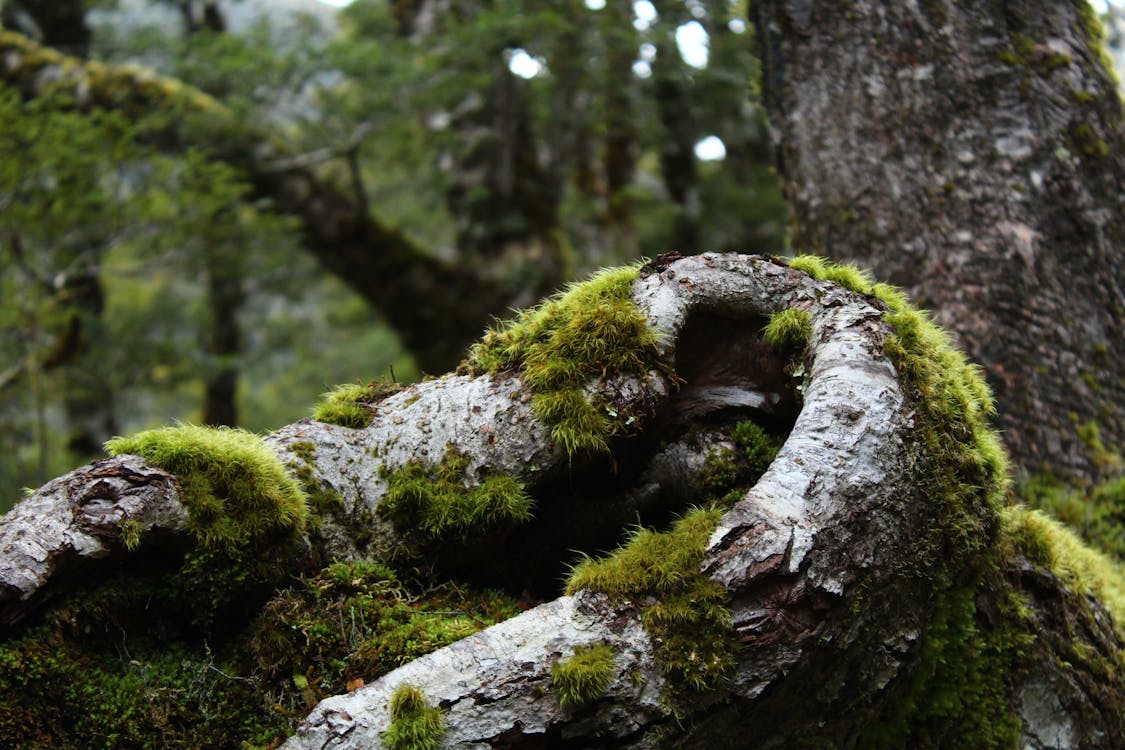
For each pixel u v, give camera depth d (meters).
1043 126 3.73
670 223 11.10
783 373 2.50
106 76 9.54
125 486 2.05
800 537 2.02
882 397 2.23
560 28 8.77
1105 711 2.63
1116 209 3.80
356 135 9.48
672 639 1.95
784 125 4.16
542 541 2.48
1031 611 2.54
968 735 2.41
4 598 1.92
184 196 8.32
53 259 8.84
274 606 2.19
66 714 1.98
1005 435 3.55
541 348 2.40
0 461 9.09
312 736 1.83
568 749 1.90
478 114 10.54
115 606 2.09
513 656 1.91
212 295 12.59
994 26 3.78
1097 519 3.44
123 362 10.45
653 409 2.37
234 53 9.10
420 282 9.84
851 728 2.19
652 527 2.39
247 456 2.20
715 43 7.98
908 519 2.18
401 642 2.12
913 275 3.79
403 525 2.39
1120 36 4.90
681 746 1.95
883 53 3.88
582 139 12.32
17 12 11.63
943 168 3.77
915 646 2.22
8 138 7.17
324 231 9.81
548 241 10.16
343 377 13.98
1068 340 3.64
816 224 4.04
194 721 2.08
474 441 2.39
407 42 9.67
